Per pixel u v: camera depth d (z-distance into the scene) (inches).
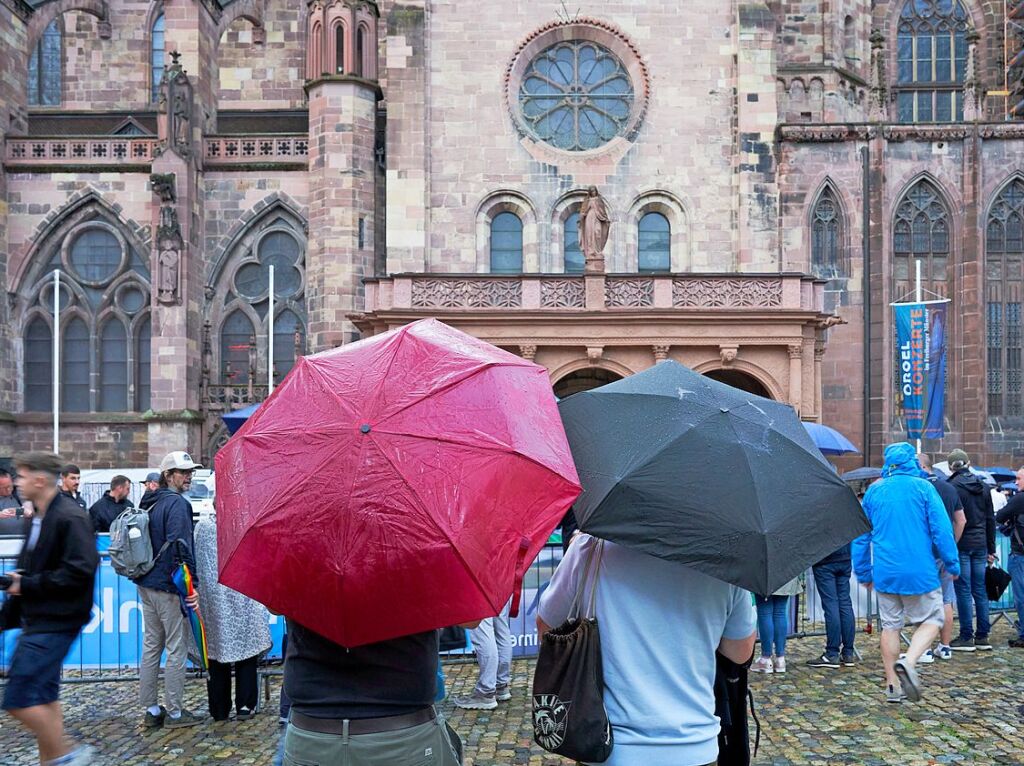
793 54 1878.7
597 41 1667.1
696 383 251.4
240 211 1705.2
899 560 495.8
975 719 487.8
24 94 1759.4
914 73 2080.5
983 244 1625.2
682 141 1651.1
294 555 205.0
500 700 542.6
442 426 215.2
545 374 249.1
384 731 211.9
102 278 1711.4
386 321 1359.5
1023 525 657.6
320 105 1625.2
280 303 1712.6
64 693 585.3
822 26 1875.0
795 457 236.1
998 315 1642.5
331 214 1611.7
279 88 2037.4
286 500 209.8
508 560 209.0
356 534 202.7
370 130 1641.2
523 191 1637.6
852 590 780.6
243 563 211.9
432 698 221.6
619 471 226.7
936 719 489.7
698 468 225.3
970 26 2075.5
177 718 505.4
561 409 253.4
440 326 251.8
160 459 1595.7
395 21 1609.3
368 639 203.9
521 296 1368.1
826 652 621.9
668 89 1654.8
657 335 1352.1
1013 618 793.6
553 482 218.1
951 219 1640.0
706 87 1654.8
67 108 2060.8
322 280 1612.9
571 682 226.1
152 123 2004.2
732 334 1350.9
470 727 489.7
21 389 1697.8
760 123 1619.1
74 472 674.8
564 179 1643.7
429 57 1640.0
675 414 237.3
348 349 244.5
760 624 604.4
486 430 217.0
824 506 230.4
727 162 1648.6
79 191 1692.9
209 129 1740.9
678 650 228.8
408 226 1592.0
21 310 1702.8
